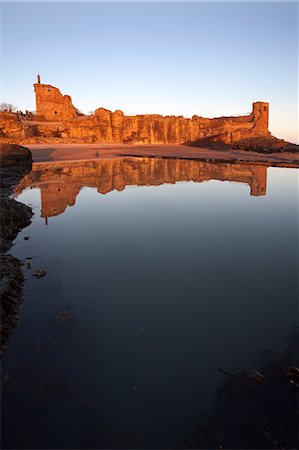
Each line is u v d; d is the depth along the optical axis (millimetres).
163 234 10492
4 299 5773
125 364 4402
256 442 3266
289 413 3580
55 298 6250
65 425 3453
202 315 5648
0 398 3818
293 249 9086
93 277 7230
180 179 24047
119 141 72750
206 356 4547
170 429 3410
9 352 4656
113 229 11008
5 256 7844
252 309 5848
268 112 74438
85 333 5109
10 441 3273
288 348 4688
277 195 17625
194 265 7953
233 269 7703
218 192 18594
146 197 17000
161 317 5586
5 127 53344
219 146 65688
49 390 3941
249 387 3936
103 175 25547
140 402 3760
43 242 9602
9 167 23000
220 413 3607
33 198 16141
